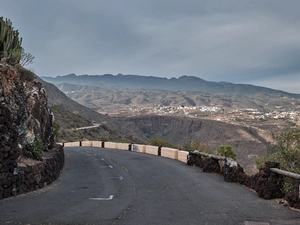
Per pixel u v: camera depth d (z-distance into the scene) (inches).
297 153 455.2
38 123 633.6
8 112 409.1
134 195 447.8
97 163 895.7
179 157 956.6
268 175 415.2
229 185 516.7
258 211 342.6
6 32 691.4
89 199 417.7
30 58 743.7
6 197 397.4
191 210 352.5
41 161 532.1
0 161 390.0
